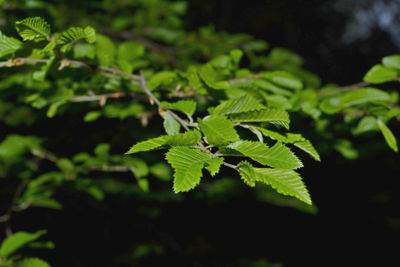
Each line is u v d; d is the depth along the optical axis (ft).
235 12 27.78
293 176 3.12
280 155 3.20
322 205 17.20
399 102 7.98
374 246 18.98
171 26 15.05
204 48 12.71
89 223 16.99
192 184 2.74
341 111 6.63
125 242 17.29
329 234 19.38
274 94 6.34
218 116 3.60
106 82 6.68
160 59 12.44
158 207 17.35
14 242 6.41
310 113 6.48
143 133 12.22
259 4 27.76
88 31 4.15
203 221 18.76
